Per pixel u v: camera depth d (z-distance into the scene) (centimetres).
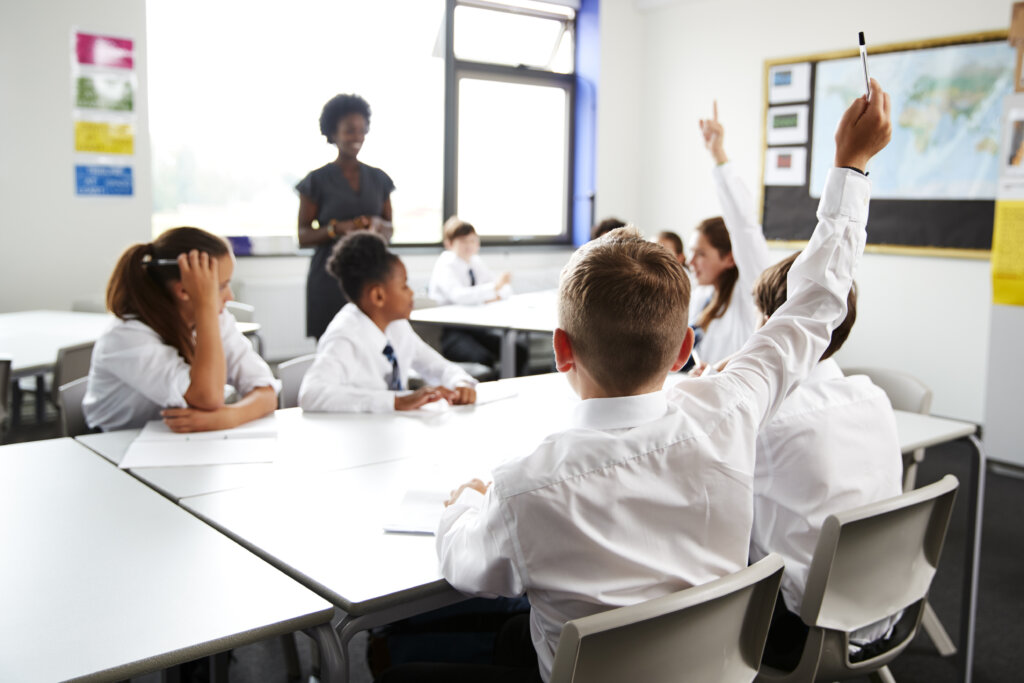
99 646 102
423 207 634
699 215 659
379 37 599
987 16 475
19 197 450
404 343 268
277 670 236
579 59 685
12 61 439
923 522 156
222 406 209
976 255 487
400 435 206
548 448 113
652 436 114
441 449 194
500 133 663
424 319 420
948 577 304
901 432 223
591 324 115
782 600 167
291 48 569
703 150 650
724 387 125
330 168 480
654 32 682
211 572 124
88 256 475
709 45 637
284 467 178
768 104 594
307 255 578
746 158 616
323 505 155
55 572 122
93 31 461
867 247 539
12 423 346
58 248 465
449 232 531
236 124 557
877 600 153
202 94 542
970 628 228
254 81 559
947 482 157
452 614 173
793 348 135
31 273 459
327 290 474
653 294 114
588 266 117
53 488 161
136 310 210
